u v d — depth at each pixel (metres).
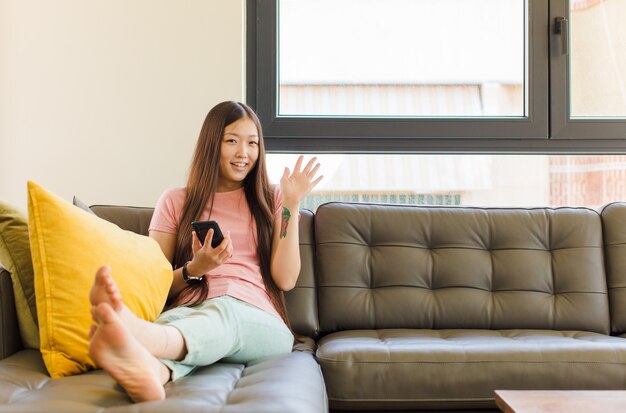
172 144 2.67
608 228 2.41
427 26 2.99
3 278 1.67
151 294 1.69
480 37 2.98
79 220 1.61
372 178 3.26
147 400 1.27
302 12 2.95
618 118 2.90
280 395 1.32
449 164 3.41
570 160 3.51
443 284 2.32
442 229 2.37
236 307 1.69
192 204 2.05
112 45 2.67
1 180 2.63
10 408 1.21
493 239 2.39
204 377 1.48
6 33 2.64
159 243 2.04
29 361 1.59
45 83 2.65
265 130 2.83
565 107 2.88
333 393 1.80
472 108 2.97
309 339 2.15
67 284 1.54
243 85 2.76
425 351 1.82
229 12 2.70
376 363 1.79
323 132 2.83
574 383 1.80
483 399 1.79
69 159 2.65
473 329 2.27
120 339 1.21
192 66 2.68
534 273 2.33
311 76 2.94
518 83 2.96
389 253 2.33
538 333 2.17
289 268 2.01
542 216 2.43
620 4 2.95
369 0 2.98
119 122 2.66
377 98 2.96
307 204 3.22
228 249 1.79
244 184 2.14
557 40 2.88
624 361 1.81
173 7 2.68
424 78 2.97
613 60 2.94
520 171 3.53
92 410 1.22
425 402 1.79
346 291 2.27
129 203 2.66
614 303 2.31
